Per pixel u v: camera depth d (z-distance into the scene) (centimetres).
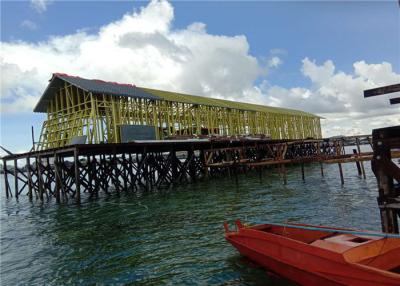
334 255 743
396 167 876
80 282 1020
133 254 1227
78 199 2558
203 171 4150
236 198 2311
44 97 3459
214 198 2386
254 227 1035
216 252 1159
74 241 1502
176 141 3222
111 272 1073
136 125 3203
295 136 6575
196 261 1093
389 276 645
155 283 957
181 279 966
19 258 1332
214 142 3716
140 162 3422
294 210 1784
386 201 890
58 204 2755
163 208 2130
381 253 771
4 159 3512
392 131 882
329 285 764
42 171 3064
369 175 3194
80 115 3084
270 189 2639
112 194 3102
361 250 752
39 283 1046
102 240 1466
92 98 2969
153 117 3584
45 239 1605
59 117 3394
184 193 2780
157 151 3762
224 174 4184
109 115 3212
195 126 4194
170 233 1474
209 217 1748
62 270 1138
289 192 2409
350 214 1597
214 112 4525
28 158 3180
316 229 938
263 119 5597
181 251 1207
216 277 956
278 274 912
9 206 2995
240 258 1080
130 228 1644
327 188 2488
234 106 4950
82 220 1977
